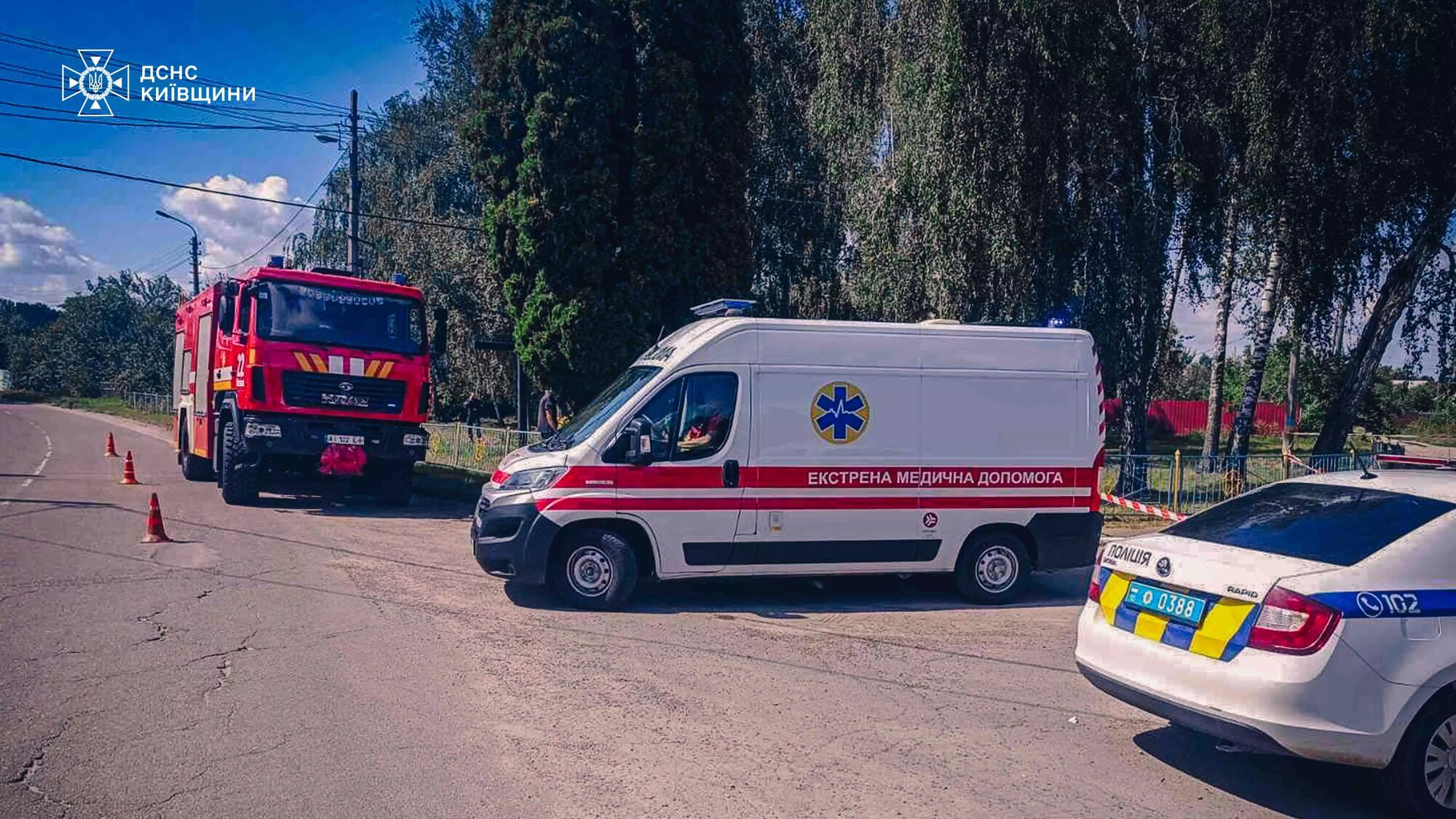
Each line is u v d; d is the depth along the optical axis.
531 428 25.44
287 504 14.91
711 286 18.84
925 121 17.81
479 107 18.92
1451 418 35.78
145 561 9.81
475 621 7.87
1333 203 17.89
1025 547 9.37
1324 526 5.07
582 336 17.73
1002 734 5.67
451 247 30.45
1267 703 4.47
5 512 13.15
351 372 14.03
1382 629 4.50
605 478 8.41
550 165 17.62
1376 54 16.67
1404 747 4.53
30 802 4.33
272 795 4.47
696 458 8.58
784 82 25.41
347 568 9.83
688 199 18.55
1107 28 17.42
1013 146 17.53
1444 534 4.76
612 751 5.17
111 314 76.31
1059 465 9.35
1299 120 17.09
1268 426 46.91
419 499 16.56
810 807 4.55
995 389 9.24
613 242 18.23
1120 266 18.70
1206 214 19.19
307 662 6.55
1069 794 4.84
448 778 4.73
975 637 7.95
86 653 6.61
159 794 4.44
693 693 6.20
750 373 8.72
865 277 20.19
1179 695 4.82
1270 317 19.39
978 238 17.86
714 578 9.95
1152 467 16.28
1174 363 24.88
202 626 7.38
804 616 8.56
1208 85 18.27
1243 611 4.66
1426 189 17.91
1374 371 19.17
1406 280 18.48
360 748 5.07
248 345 13.56
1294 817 4.70
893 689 6.45
